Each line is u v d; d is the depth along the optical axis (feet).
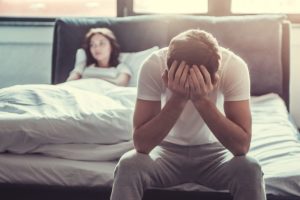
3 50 11.81
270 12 11.27
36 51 11.79
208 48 5.10
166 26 10.00
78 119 6.11
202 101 5.19
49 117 6.09
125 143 6.17
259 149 6.74
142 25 9.96
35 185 5.93
